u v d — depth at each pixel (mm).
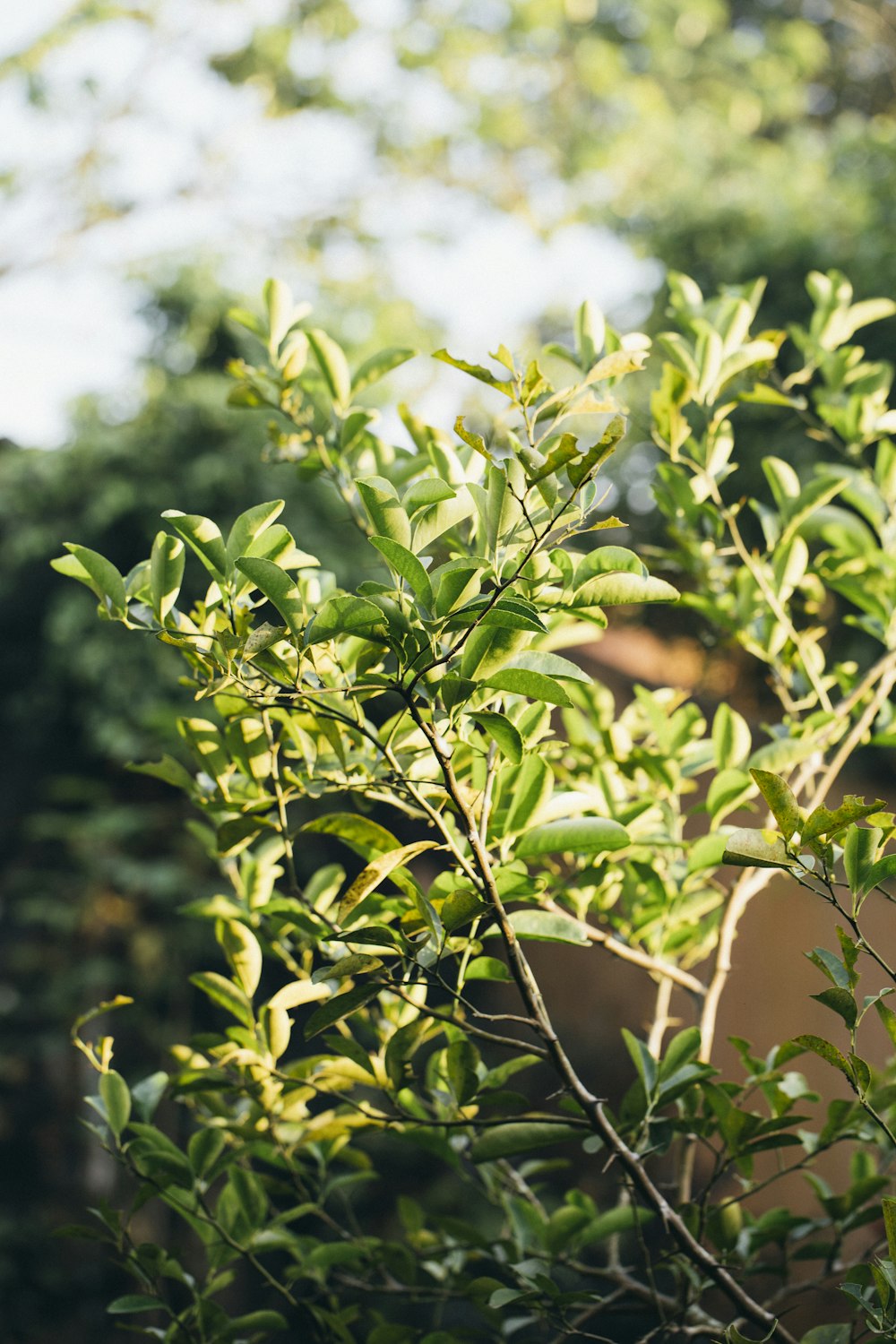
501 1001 5500
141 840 5594
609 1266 1686
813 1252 1611
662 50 8812
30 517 5520
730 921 1607
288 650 1194
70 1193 5258
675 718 1655
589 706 1660
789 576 1764
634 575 1179
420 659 1100
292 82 7242
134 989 5379
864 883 1095
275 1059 1471
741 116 8953
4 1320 4703
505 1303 1356
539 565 1186
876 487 1872
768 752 1532
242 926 1486
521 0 7691
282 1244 1637
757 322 5066
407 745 1350
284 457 1823
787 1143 1407
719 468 1778
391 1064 1320
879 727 1856
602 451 956
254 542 1169
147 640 5391
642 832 1578
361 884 1140
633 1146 1383
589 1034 5340
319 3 7129
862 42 9406
